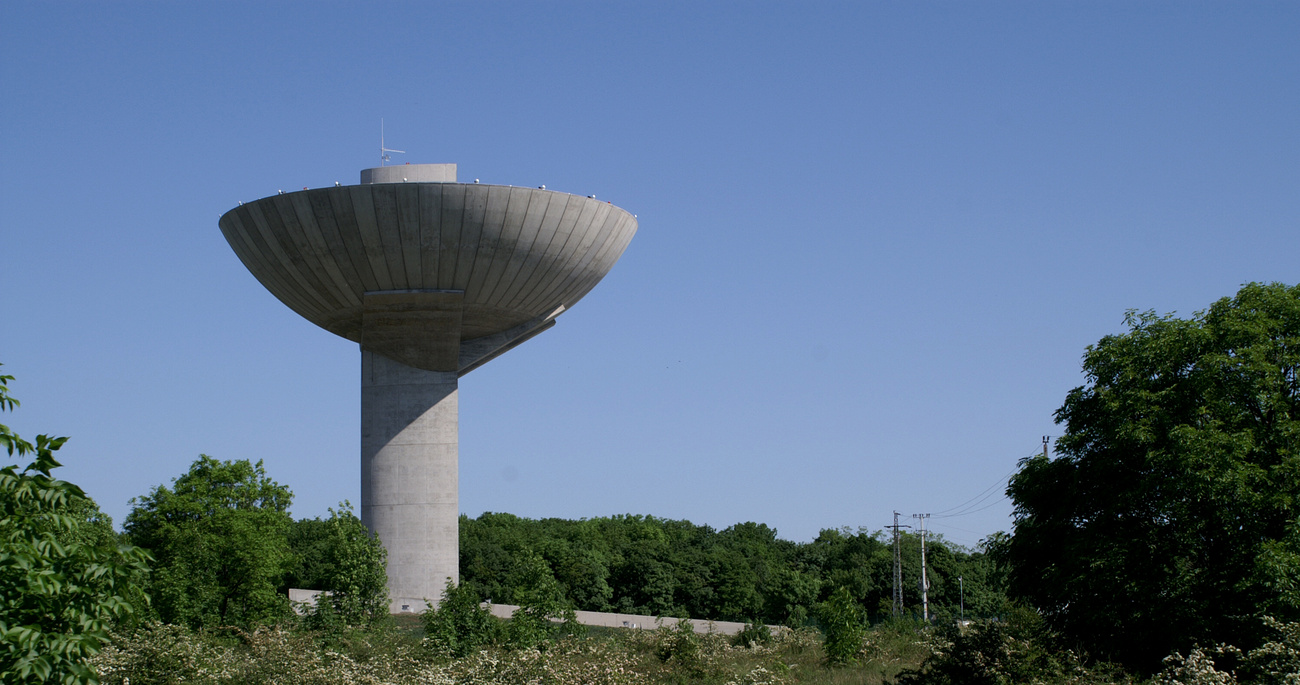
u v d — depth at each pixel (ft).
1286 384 75.10
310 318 175.01
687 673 95.91
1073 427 82.99
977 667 71.00
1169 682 55.62
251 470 159.74
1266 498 69.92
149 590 134.31
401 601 161.79
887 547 361.92
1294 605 66.23
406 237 153.99
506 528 390.83
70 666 30.35
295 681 73.05
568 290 172.24
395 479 165.48
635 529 404.57
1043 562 84.38
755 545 395.96
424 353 166.30
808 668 102.22
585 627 129.49
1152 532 75.92
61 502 31.32
